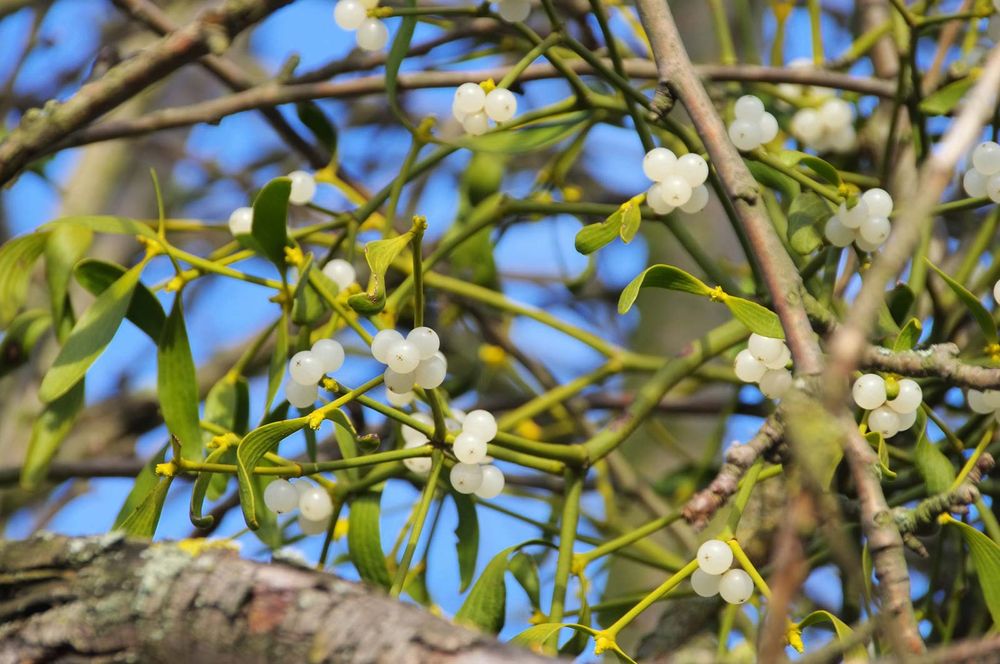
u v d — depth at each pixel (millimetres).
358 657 975
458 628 979
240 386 1156
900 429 1070
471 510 1136
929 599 1174
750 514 1197
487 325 1323
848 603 1188
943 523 1069
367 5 1138
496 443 1120
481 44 1350
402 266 1198
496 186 1249
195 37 1130
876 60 1316
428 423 1144
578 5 1270
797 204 1125
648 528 1130
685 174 1086
